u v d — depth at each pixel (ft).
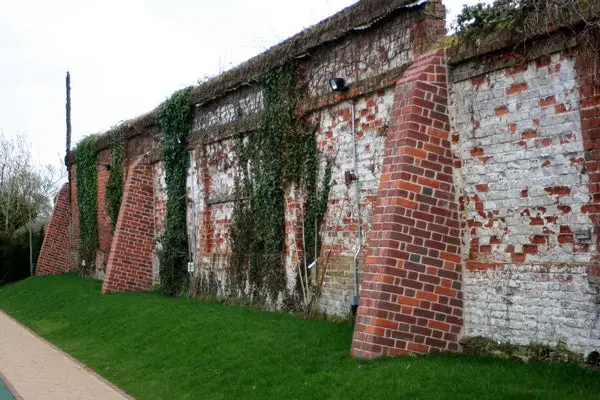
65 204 99.50
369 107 34.42
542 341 24.29
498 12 26.25
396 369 24.08
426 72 28.19
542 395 19.85
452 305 27.40
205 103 54.49
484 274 26.68
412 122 27.76
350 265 35.55
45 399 30.19
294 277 41.04
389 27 33.22
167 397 28.99
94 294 63.10
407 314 26.86
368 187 34.40
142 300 52.80
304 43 39.14
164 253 59.11
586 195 22.99
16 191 119.96
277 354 29.84
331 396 23.63
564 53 23.72
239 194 48.37
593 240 22.76
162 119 60.80
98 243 82.89
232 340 33.73
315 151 39.04
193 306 46.68
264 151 44.11
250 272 46.37
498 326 26.00
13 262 106.73
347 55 36.40
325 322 35.86
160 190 64.80
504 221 26.00
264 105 44.04
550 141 24.26
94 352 41.47
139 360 35.99
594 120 22.71
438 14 30.76
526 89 25.16
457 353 26.96
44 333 52.34
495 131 26.37
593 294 22.56
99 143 81.25
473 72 27.20
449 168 28.09
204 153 54.29
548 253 24.30
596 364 22.36
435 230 27.53
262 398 25.40
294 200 41.16
